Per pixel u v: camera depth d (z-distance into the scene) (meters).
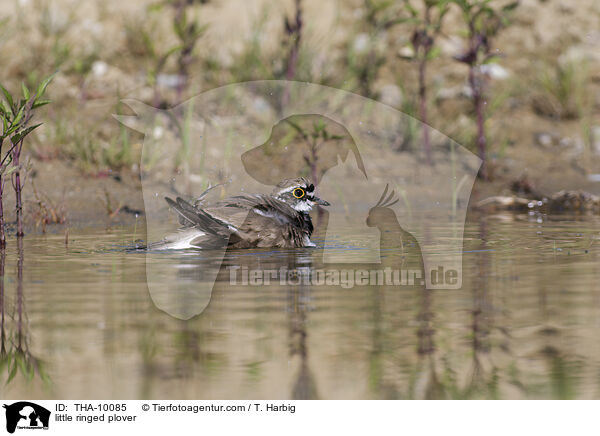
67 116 35.59
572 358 12.95
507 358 12.91
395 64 41.72
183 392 11.66
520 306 15.76
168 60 39.84
